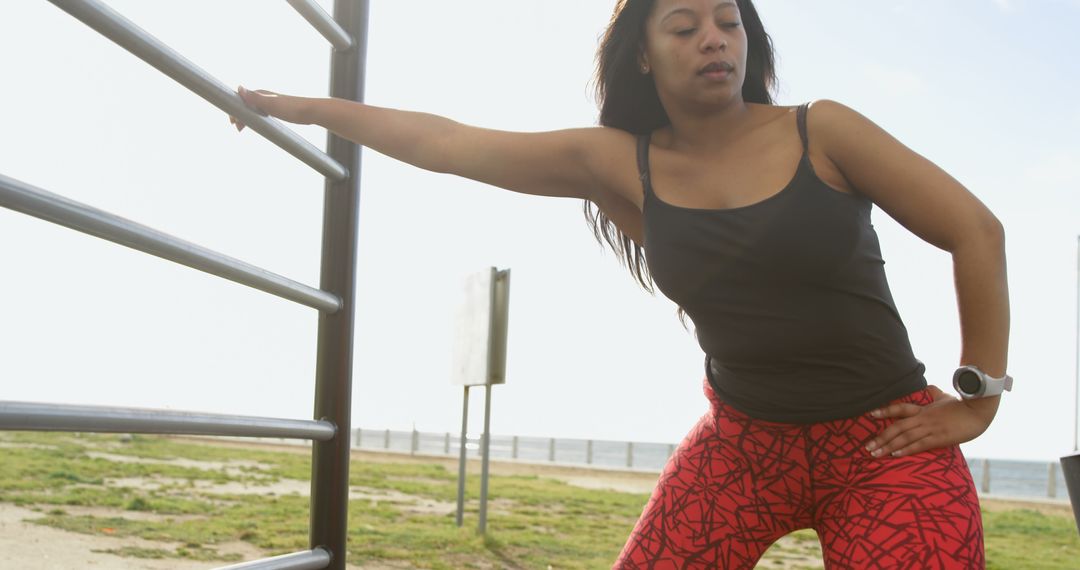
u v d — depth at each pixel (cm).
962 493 188
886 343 195
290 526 817
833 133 187
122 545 667
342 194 223
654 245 201
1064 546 1009
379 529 846
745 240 187
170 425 158
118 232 152
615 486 1752
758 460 204
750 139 195
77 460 1285
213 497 1014
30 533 677
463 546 777
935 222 184
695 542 207
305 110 217
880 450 191
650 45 200
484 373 880
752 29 218
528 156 217
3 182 132
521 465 2655
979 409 190
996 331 187
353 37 229
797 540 970
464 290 951
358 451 3131
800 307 190
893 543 184
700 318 203
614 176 211
